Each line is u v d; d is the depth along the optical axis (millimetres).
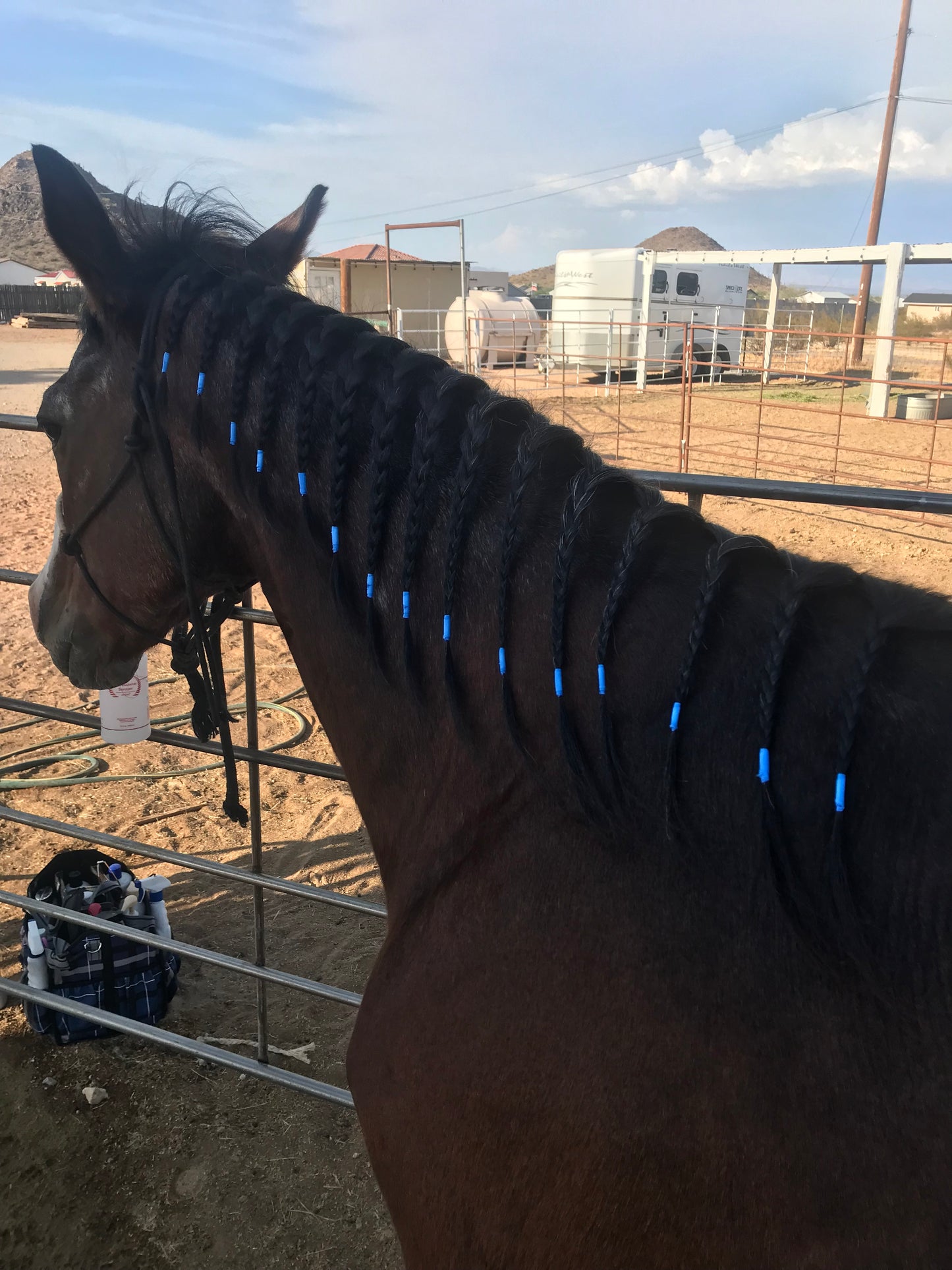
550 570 1072
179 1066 2652
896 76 25047
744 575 978
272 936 3246
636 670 975
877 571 1114
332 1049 2701
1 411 15000
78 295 1612
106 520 1541
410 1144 1108
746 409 16453
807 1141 803
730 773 902
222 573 1569
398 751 1277
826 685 875
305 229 1568
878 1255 760
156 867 3664
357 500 1230
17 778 4328
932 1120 756
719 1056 860
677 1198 870
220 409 1359
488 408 1169
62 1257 2104
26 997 2598
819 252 17078
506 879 1054
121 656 1702
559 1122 948
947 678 856
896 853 812
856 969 813
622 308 20969
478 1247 1043
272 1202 2230
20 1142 2395
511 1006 1004
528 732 1058
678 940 910
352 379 1227
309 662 1402
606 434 13281
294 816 4039
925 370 22031
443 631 1145
